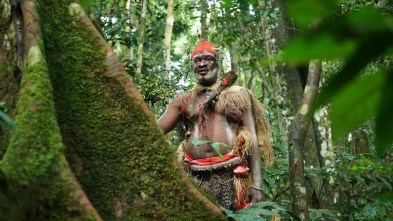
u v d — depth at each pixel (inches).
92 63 70.3
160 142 69.3
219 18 283.0
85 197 52.7
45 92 57.6
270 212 72.6
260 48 301.3
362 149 347.3
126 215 65.4
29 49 61.0
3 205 45.5
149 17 313.4
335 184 172.9
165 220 66.2
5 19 67.9
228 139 109.8
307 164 207.2
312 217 134.9
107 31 199.9
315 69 121.3
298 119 119.8
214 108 112.7
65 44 69.6
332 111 13.8
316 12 11.9
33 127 54.4
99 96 69.3
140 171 67.7
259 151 110.4
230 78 115.6
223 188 107.0
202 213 67.7
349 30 11.9
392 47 11.9
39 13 66.3
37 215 50.6
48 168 52.8
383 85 13.0
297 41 12.0
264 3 224.1
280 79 221.6
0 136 61.2
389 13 12.3
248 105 112.2
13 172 50.6
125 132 68.7
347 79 13.3
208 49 117.3
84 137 66.8
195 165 109.3
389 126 12.8
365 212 151.4
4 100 65.1
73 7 72.1
